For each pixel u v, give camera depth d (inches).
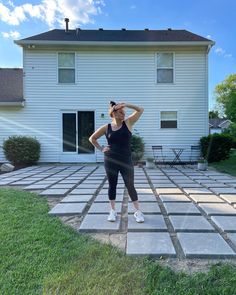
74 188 270.7
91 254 117.8
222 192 243.4
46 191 250.7
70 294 92.0
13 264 110.0
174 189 264.4
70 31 606.9
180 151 550.3
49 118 552.7
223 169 436.8
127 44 534.0
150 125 555.5
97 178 343.0
